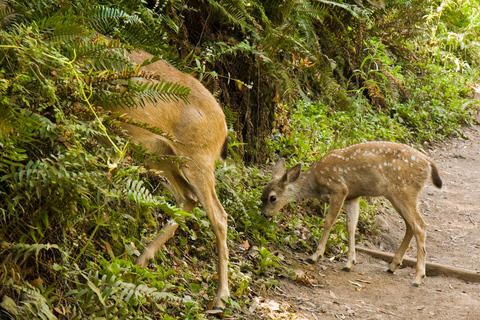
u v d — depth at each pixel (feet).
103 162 11.75
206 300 16.31
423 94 50.03
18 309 10.53
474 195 33.99
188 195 17.60
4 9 11.17
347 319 17.48
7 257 10.68
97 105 11.82
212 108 16.51
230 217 20.89
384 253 24.44
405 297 20.11
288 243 23.00
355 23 37.47
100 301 11.82
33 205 11.20
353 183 22.85
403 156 22.58
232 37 25.09
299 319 16.84
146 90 11.88
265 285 18.58
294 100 29.78
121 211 15.56
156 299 13.60
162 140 15.47
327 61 30.09
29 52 9.83
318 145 31.30
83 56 11.39
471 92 58.70
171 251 17.92
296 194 23.53
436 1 64.34
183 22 22.88
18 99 10.53
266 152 28.55
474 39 69.67
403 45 49.08
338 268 22.48
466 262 24.77
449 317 18.44
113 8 14.34
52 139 10.57
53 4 12.67
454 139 46.39
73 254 13.17
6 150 9.62
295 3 26.40
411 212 22.27
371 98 42.75
